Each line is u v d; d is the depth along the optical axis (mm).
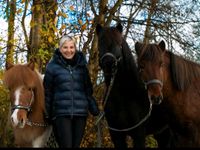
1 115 3887
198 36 5199
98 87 4367
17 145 2854
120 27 2918
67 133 2561
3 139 3541
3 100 4012
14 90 2533
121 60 2834
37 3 4203
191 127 2863
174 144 3031
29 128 2730
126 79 2873
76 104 2611
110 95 2904
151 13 5184
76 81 2643
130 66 2873
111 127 2971
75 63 2684
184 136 2902
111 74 2818
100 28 2926
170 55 2941
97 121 2975
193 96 2891
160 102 2727
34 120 2727
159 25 5121
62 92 2607
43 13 4215
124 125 2910
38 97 2697
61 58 2656
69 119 2600
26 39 4402
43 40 4105
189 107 2859
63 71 2629
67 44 2635
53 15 4250
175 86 2867
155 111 3021
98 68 4613
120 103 2883
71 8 4094
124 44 2885
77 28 4422
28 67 2662
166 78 2857
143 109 2947
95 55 4633
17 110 2504
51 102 2674
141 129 2908
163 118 2992
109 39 2793
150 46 2775
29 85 2566
